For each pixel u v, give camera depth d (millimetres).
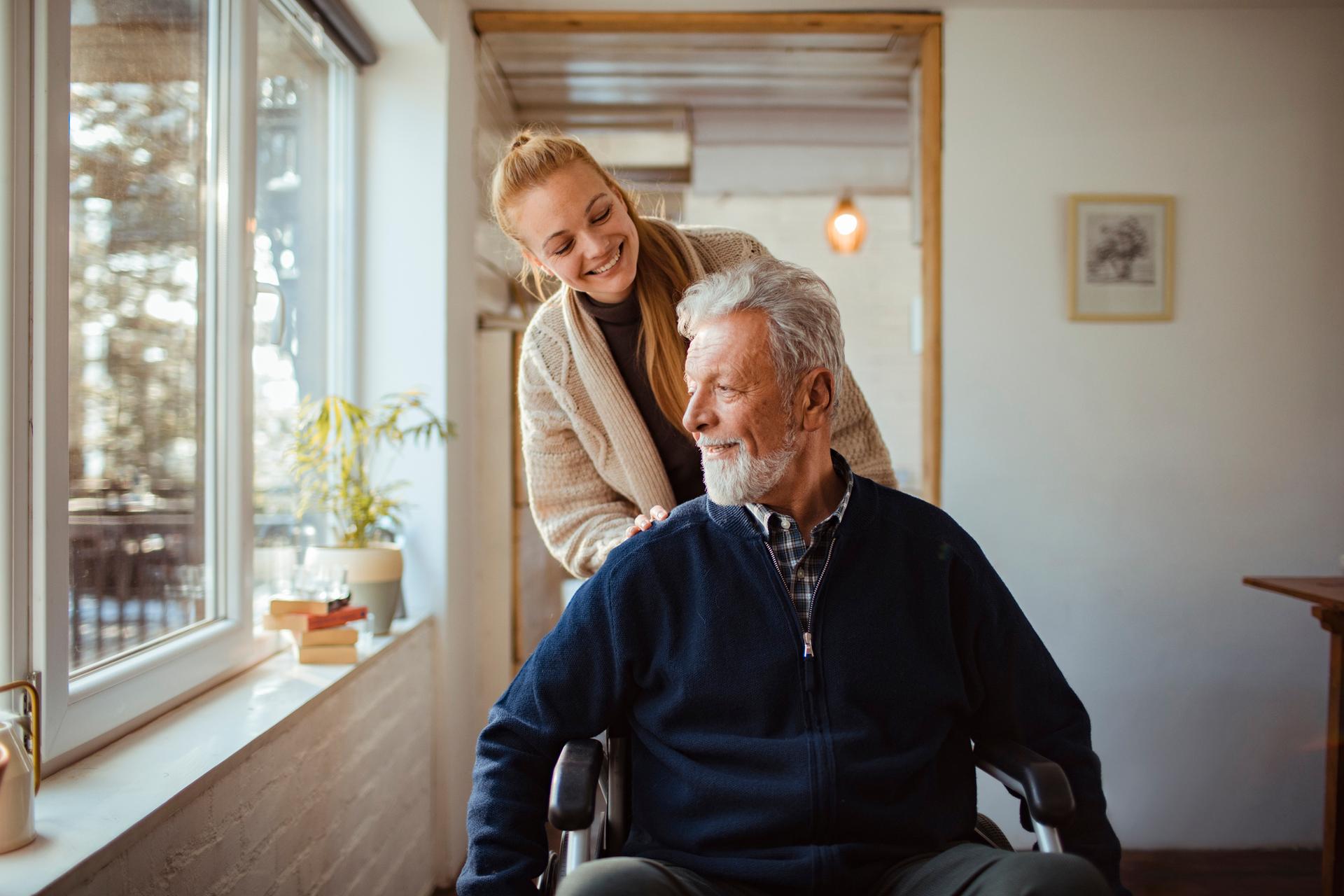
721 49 2877
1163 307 2695
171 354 1489
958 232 2693
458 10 2492
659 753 1170
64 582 1179
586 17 2643
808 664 1126
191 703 1500
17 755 973
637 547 1196
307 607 1771
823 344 1134
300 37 2084
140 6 1396
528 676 1197
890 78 3084
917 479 4461
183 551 1536
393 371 2355
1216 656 2699
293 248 2047
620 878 898
